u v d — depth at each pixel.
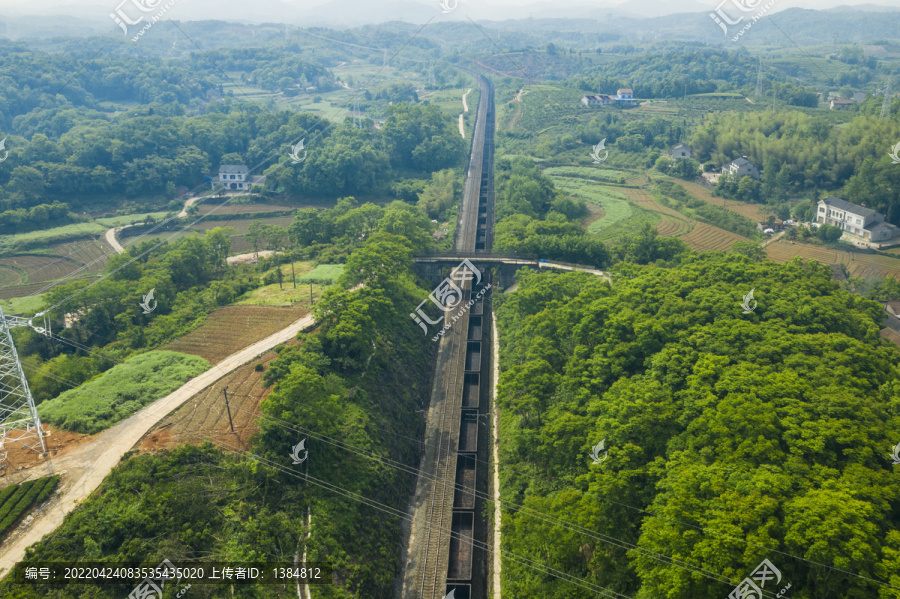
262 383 116.88
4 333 101.81
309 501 97.00
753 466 84.75
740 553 72.06
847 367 105.38
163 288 162.62
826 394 95.69
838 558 68.50
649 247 183.75
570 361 119.44
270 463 97.06
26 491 89.06
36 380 124.38
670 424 97.94
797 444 86.94
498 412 133.25
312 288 164.38
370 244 165.62
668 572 73.25
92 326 152.88
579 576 85.75
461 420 136.00
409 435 127.75
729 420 91.44
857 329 125.00
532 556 91.25
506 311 165.88
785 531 74.19
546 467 108.56
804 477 82.25
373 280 155.00
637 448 92.44
